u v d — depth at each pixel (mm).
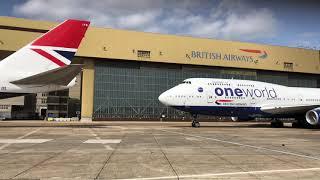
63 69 23984
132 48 62250
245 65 70000
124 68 64250
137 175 9172
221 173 9586
